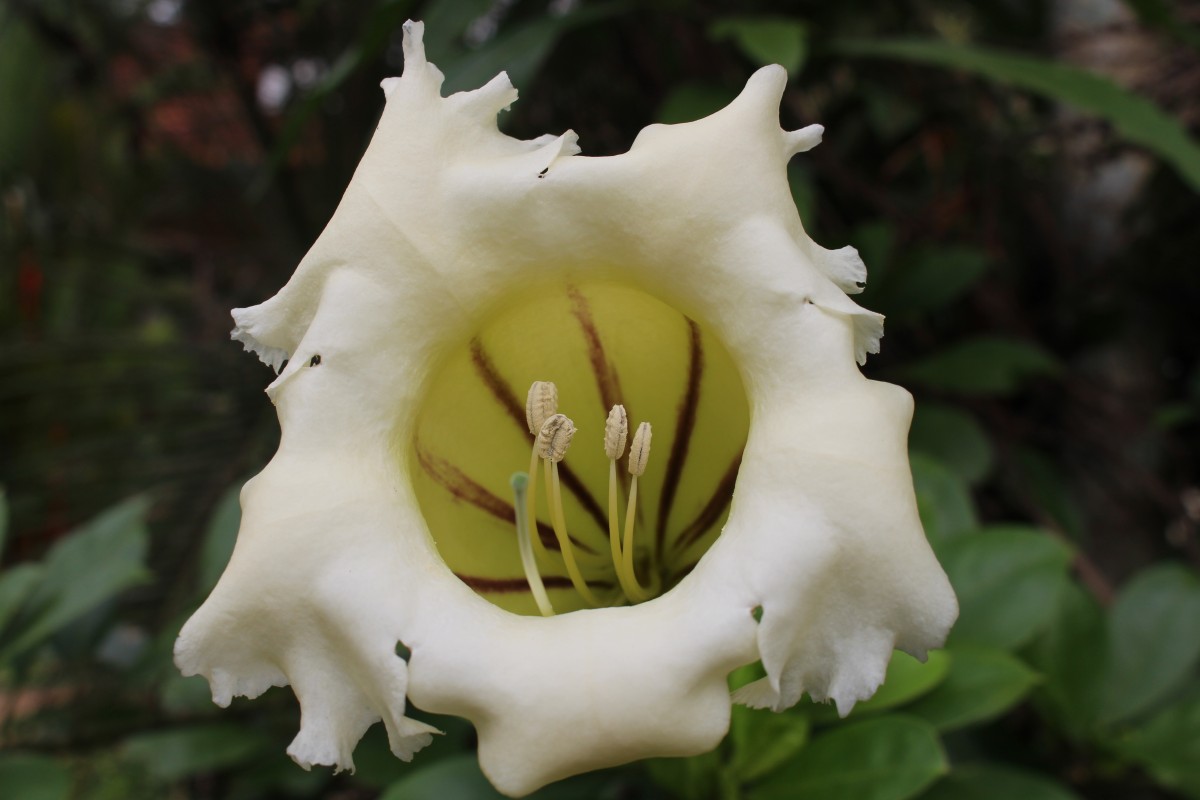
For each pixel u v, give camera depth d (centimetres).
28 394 71
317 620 38
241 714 55
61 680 57
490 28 65
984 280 70
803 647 38
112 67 95
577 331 44
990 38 71
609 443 42
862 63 66
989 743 55
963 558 50
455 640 38
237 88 80
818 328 39
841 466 38
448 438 44
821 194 69
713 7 62
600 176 41
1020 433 70
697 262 40
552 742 37
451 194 41
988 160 69
